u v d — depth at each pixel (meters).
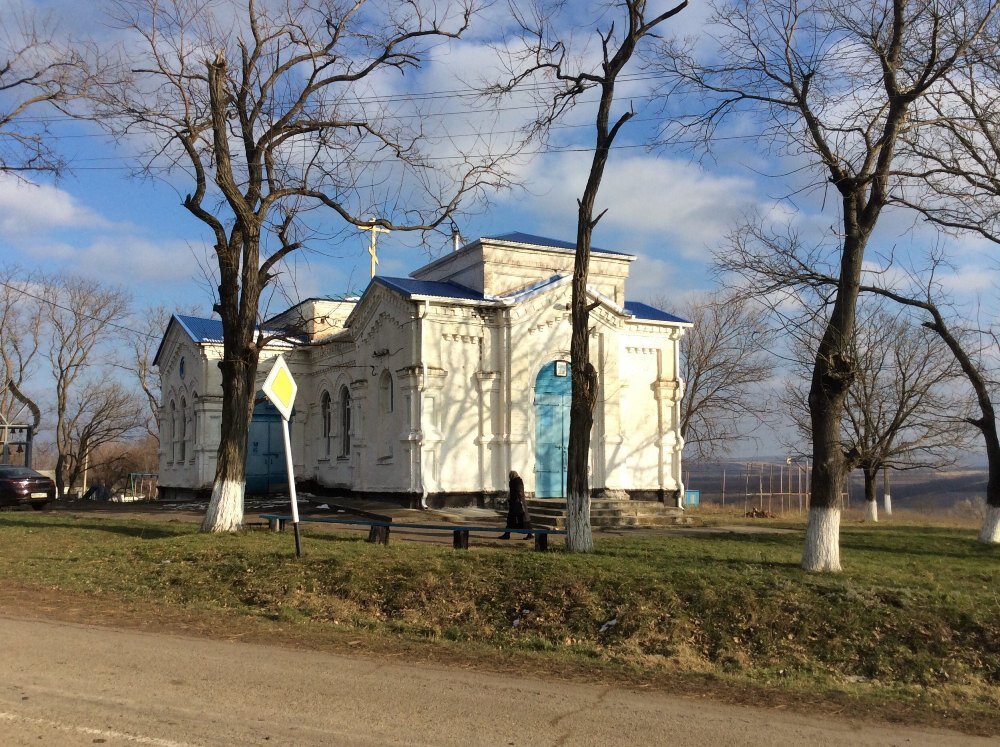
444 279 27.45
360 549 14.46
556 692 7.89
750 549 15.65
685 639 10.47
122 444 75.12
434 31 17.78
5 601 11.84
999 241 17.17
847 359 13.15
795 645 10.19
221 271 17.42
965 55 13.38
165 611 11.62
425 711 7.01
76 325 50.09
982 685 9.17
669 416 26.50
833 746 6.59
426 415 23.16
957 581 12.55
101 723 6.40
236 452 17.56
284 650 9.30
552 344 24.70
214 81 16.61
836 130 13.78
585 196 14.64
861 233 13.45
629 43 14.33
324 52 17.62
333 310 31.83
